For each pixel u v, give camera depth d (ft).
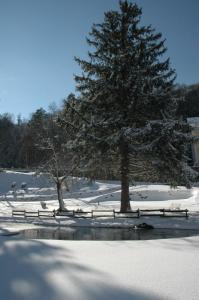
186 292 25.76
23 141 284.20
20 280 29.73
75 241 51.98
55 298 25.16
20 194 161.99
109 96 89.35
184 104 275.59
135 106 87.66
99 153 87.10
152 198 138.31
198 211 91.09
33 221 87.76
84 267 33.94
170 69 89.25
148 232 67.87
